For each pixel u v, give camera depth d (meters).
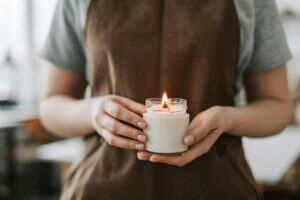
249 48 0.79
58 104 0.88
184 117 0.67
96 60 0.81
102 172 0.80
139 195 0.78
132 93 0.79
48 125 0.90
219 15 0.77
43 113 0.91
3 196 2.35
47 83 0.94
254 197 0.81
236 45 0.78
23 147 2.28
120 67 0.79
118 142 0.70
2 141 2.27
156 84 0.79
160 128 0.67
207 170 0.78
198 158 0.78
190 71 0.78
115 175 0.79
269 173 1.28
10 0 3.09
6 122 2.24
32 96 3.12
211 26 0.77
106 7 0.79
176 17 0.77
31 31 3.11
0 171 2.32
